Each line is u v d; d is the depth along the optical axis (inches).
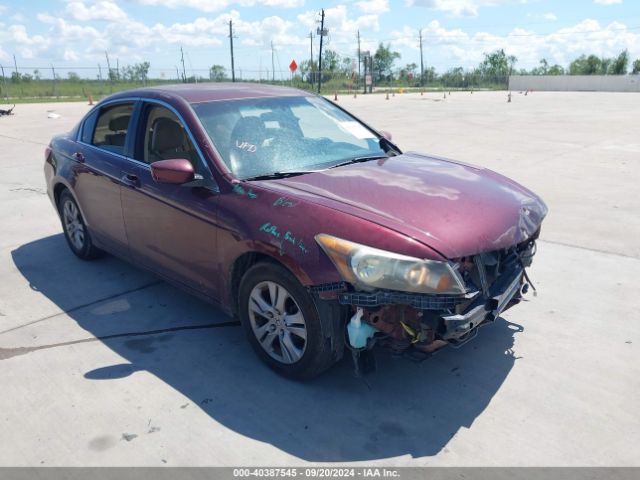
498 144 476.4
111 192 168.7
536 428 108.5
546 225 235.8
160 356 137.9
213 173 134.7
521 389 121.3
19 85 1924.2
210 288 140.9
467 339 114.2
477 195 127.7
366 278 104.7
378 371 129.2
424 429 109.0
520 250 130.7
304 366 120.0
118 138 173.6
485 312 111.8
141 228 159.3
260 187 127.0
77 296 174.6
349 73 3164.4
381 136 174.7
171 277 155.2
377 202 118.6
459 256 106.7
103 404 118.4
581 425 109.0
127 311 163.2
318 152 150.4
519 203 131.1
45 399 120.5
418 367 130.5
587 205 265.9
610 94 1825.8
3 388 125.0
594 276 181.5
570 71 3558.1
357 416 113.4
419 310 107.1
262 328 128.4
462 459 100.5
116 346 143.2
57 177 197.5
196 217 135.9
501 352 136.6
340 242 107.8
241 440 106.7
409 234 106.9
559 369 128.6
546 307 160.1
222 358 136.4
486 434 107.0
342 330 115.1
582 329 147.1
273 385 124.7
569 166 367.2
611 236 220.1
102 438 107.7
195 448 104.6
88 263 203.3
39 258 209.5
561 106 1058.1
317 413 114.6
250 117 152.6
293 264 112.4
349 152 156.4
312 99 175.8
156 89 166.7
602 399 117.2
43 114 816.3
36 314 162.4
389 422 111.3
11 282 186.7
